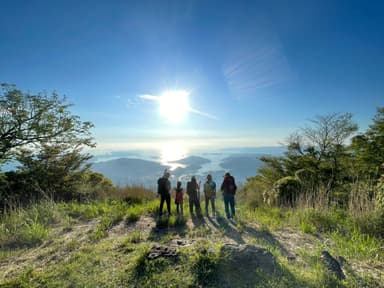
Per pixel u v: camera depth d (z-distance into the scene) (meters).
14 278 3.36
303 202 8.01
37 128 12.48
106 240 5.05
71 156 14.47
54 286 3.01
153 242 4.78
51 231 5.89
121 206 8.55
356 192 7.32
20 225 6.11
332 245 4.78
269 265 3.10
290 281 2.85
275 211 7.68
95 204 9.73
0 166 11.59
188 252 3.43
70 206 8.80
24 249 4.77
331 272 3.10
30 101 12.56
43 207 7.52
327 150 18.97
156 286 2.83
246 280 2.87
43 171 13.08
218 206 9.53
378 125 14.45
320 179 13.98
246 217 7.19
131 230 5.96
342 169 16.34
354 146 16.28
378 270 3.60
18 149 12.58
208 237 5.25
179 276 2.96
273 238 5.16
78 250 4.35
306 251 4.20
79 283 3.02
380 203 5.82
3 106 11.90
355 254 4.23
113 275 3.14
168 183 7.60
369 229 5.41
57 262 3.91
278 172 21.64
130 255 3.76
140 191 12.15
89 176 16.97
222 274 2.96
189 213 7.83
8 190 10.87
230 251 3.29
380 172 11.84
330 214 6.60
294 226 6.16
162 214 7.72
